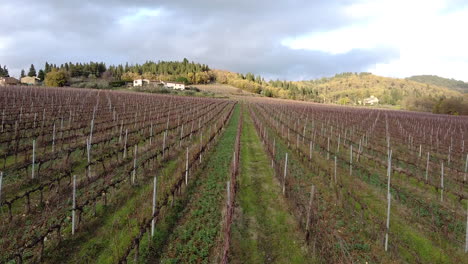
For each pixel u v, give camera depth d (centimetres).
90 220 934
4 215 922
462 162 1927
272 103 8600
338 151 2119
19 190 1112
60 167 1360
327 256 808
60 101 3697
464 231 992
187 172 1297
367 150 2281
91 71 15438
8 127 2009
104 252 785
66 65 15675
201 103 5925
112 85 11300
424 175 1633
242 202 1152
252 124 3606
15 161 1351
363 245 873
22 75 15325
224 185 1322
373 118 4850
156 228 909
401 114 6794
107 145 1862
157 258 773
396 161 1938
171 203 1057
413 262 809
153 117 3183
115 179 1290
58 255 760
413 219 1060
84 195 1117
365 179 1510
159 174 1435
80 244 816
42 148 1653
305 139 2483
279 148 2169
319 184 1388
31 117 2394
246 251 823
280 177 1388
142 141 2097
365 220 1030
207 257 786
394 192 1330
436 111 9675
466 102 9394
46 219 923
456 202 1247
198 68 19375
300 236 912
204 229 926
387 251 848
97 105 3584
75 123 2355
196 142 2252
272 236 909
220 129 2802
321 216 1045
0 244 780
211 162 1705
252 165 1697
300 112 5466
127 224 927
